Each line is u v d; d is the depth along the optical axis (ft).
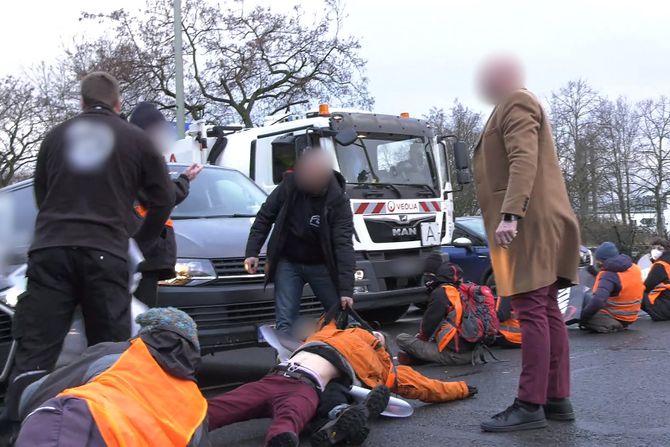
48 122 97.81
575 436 12.53
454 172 40.24
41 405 7.69
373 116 32.04
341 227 17.16
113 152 11.77
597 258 26.96
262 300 18.31
